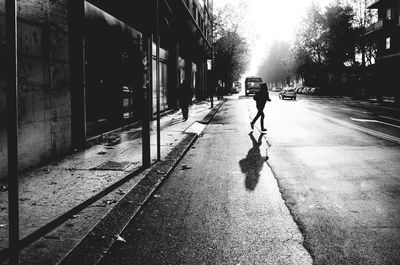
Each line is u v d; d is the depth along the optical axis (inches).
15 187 115.8
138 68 290.8
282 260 145.3
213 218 193.5
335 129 591.5
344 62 2546.8
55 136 331.9
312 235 169.9
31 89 287.4
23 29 274.7
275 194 237.3
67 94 356.8
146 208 210.2
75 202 208.4
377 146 422.3
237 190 247.1
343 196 231.8
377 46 1796.3
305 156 366.3
